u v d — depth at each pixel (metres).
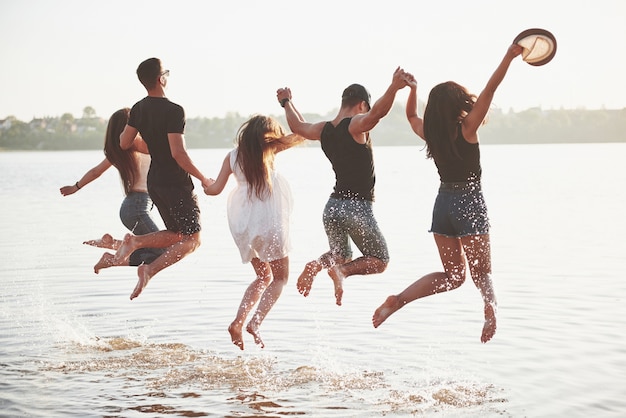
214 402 6.20
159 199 7.43
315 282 11.10
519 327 8.27
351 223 6.57
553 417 5.77
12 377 6.85
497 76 5.83
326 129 6.66
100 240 7.88
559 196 27.52
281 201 7.07
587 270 11.78
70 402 6.21
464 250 6.14
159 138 7.33
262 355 7.44
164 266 7.36
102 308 9.46
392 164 69.69
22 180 44.12
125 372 6.99
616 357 7.15
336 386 6.54
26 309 9.42
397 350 7.51
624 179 38.81
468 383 6.54
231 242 15.77
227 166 7.09
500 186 33.91
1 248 14.88
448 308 9.24
